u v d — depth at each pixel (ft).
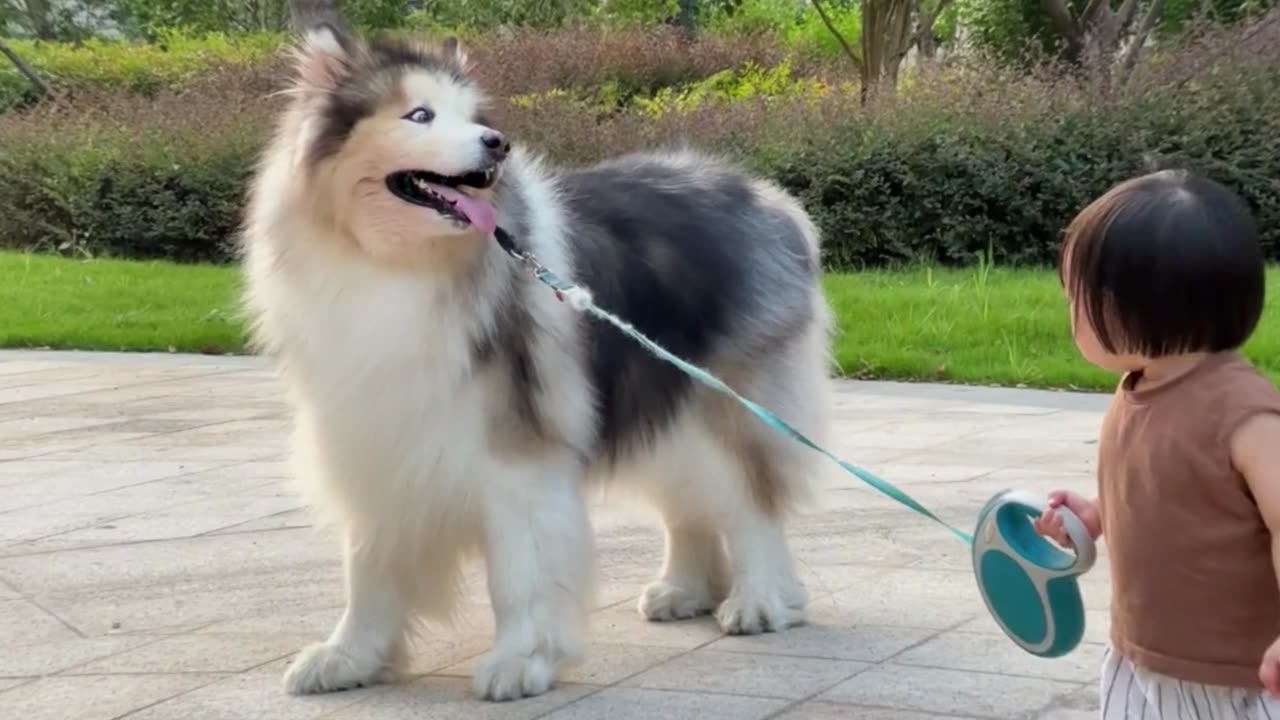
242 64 37.65
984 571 6.16
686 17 50.52
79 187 28.84
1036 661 8.20
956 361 17.84
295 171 7.47
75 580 10.04
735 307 8.70
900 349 18.29
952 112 25.71
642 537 10.84
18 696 8.07
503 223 7.70
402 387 7.43
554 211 8.15
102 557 10.53
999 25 35.94
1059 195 24.85
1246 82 25.43
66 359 19.70
